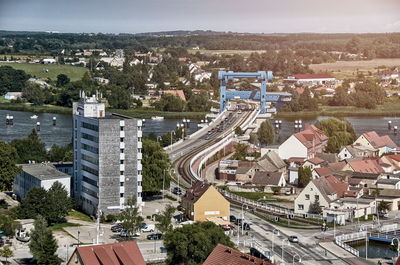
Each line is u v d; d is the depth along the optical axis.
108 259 182.75
